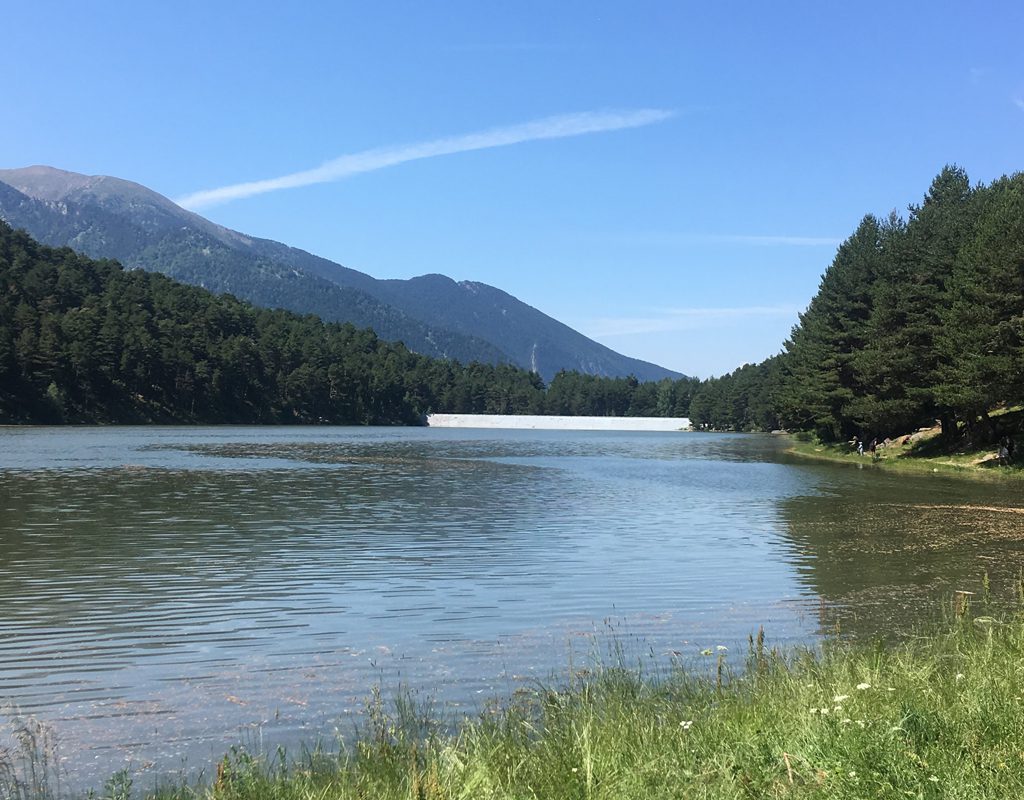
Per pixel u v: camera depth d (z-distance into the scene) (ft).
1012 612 42.91
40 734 28.09
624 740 21.66
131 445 222.28
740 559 62.28
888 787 16.63
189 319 550.36
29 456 171.01
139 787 23.80
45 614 44.32
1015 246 138.10
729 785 17.57
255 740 27.37
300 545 67.36
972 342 144.05
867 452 212.02
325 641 39.50
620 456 227.81
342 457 190.80
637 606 46.96
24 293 484.33
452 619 43.80
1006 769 17.35
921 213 221.05
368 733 27.27
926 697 23.16
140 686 32.91
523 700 30.07
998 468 150.10
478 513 90.63
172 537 70.33
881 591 50.60
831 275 270.87
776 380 330.13
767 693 26.04
